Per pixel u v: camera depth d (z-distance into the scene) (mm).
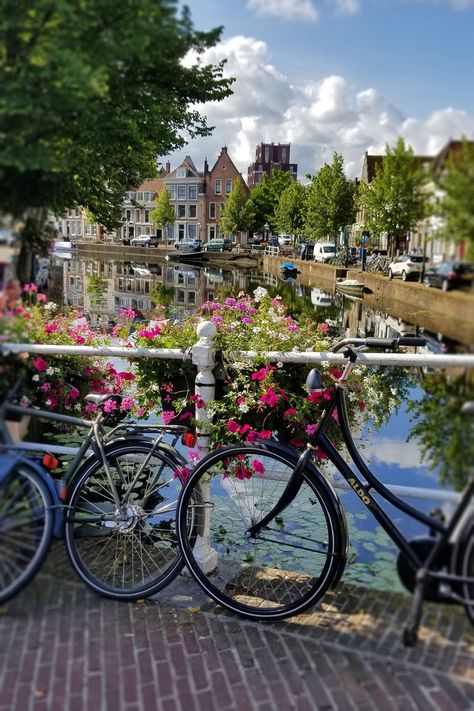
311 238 21234
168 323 3418
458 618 2066
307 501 2912
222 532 2938
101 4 2061
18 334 2604
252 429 2799
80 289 17109
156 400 3350
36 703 1905
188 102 3688
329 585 2314
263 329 3041
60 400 3508
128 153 4188
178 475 2531
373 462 3230
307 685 2004
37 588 2297
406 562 2160
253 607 2385
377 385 3381
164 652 2164
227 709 1905
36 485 2273
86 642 2199
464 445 2045
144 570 2607
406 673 2031
